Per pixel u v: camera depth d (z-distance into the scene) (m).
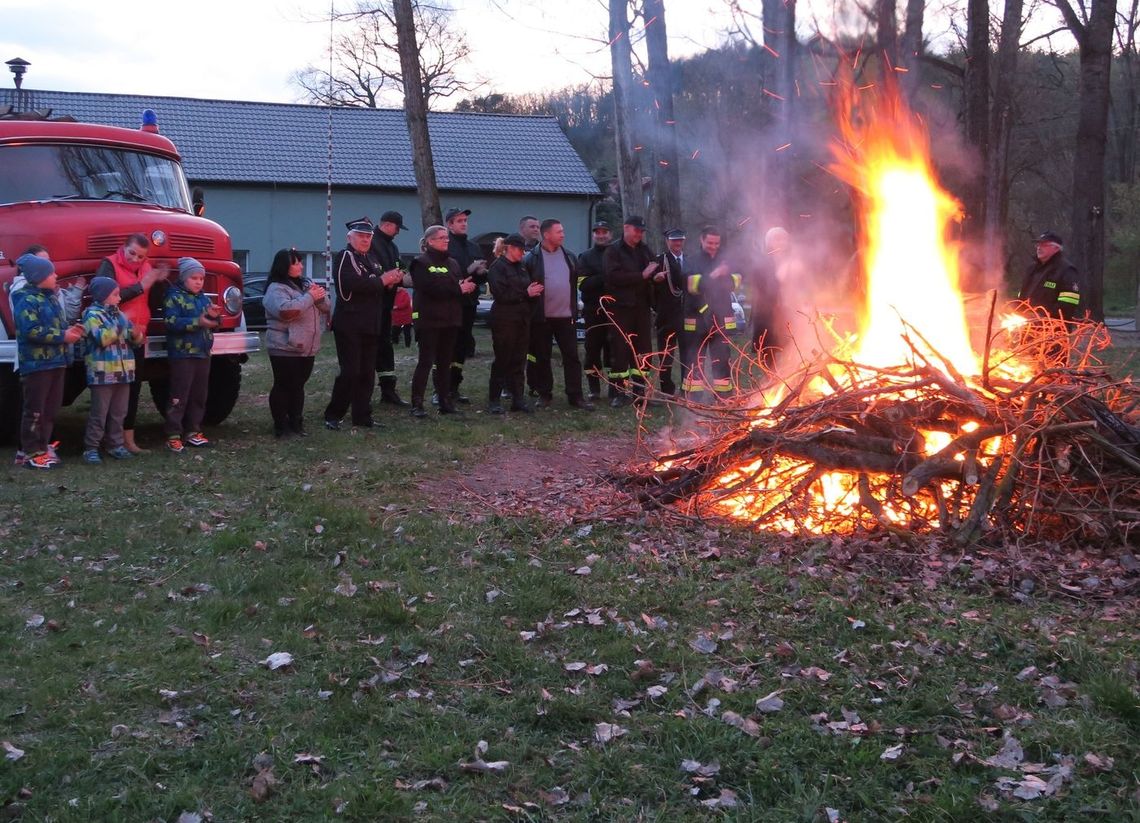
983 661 4.61
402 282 11.18
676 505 7.04
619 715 4.18
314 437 9.60
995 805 3.47
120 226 8.96
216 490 7.64
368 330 9.88
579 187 38.16
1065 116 36.66
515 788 3.68
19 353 8.17
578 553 6.19
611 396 11.45
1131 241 42.19
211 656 4.74
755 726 4.04
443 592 5.54
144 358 9.05
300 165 36.19
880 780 3.67
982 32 21.19
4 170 9.23
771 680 4.46
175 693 4.32
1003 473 6.29
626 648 4.76
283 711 4.22
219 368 10.33
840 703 4.23
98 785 3.67
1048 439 6.32
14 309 8.12
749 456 6.89
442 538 6.46
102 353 8.41
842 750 3.86
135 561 6.06
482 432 9.74
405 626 5.07
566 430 9.99
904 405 6.55
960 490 6.32
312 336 9.52
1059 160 39.94
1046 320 7.80
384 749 3.93
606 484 7.71
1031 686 4.36
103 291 8.34
